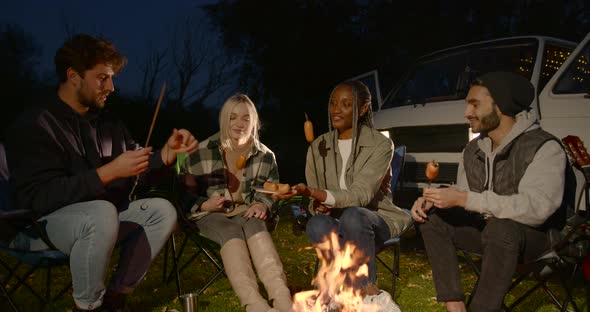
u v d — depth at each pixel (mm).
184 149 2844
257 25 20156
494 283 2559
